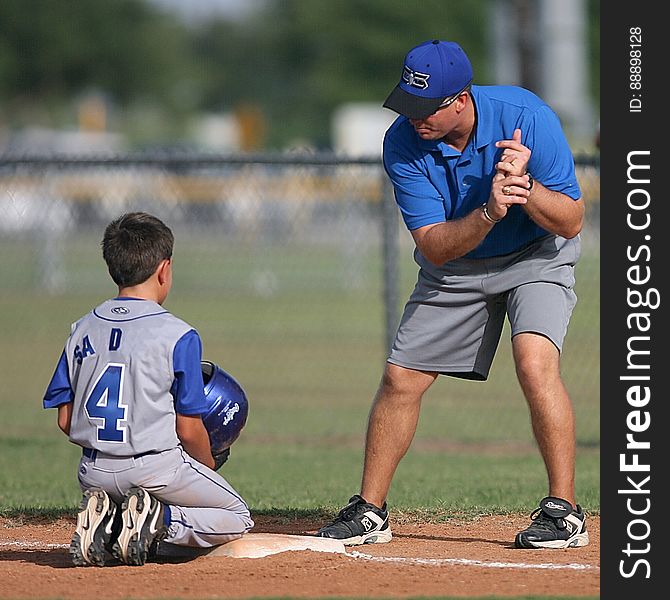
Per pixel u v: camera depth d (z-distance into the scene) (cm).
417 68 1955
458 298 2094
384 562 1964
